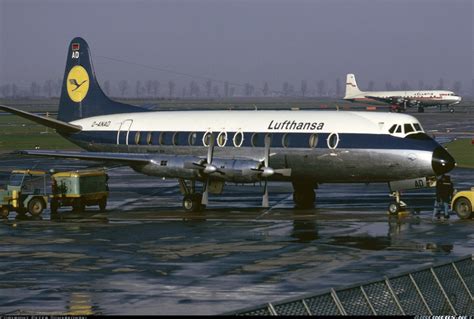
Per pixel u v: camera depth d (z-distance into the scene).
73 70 136.25
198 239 86.44
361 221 97.88
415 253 77.12
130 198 125.62
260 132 110.81
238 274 68.88
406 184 102.31
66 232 91.88
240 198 123.94
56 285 65.38
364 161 102.94
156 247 82.00
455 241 83.31
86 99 135.00
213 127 115.38
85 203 110.25
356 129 104.31
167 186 142.62
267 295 61.47
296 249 80.06
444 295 45.19
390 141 101.56
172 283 65.81
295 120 109.62
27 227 95.75
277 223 97.12
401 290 44.34
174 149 118.06
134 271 70.56
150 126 121.69
